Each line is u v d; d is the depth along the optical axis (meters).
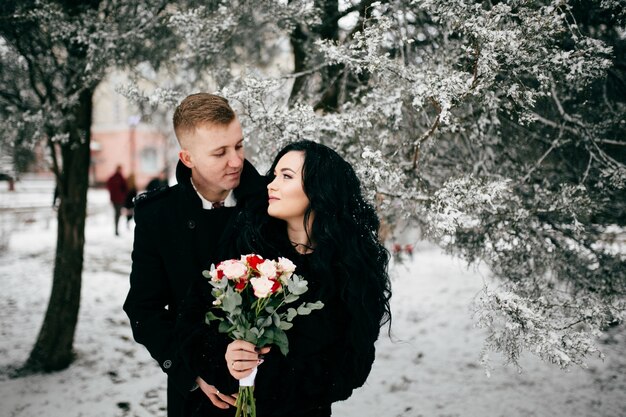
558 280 3.14
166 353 1.61
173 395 1.75
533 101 2.15
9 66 3.80
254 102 2.45
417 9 2.79
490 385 3.96
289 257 1.62
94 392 3.94
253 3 2.89
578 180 3.12
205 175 1.66
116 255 9.67
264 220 1.67
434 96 2.11
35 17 3.03
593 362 4.32
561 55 2.04
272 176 1.80
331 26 3.43
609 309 2.36
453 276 7.96
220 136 1.59
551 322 2.26
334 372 1.53
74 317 4.46
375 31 2.22
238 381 1.48
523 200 2.99
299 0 2.87
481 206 2.33
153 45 3.47
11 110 3.68
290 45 4.23
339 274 1.57
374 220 1.76
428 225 2.64
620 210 3.23
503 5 1.99
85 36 2.97
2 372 4.30
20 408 3.67
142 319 1.67
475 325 2.22
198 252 1.73
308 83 3.47
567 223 3.02
